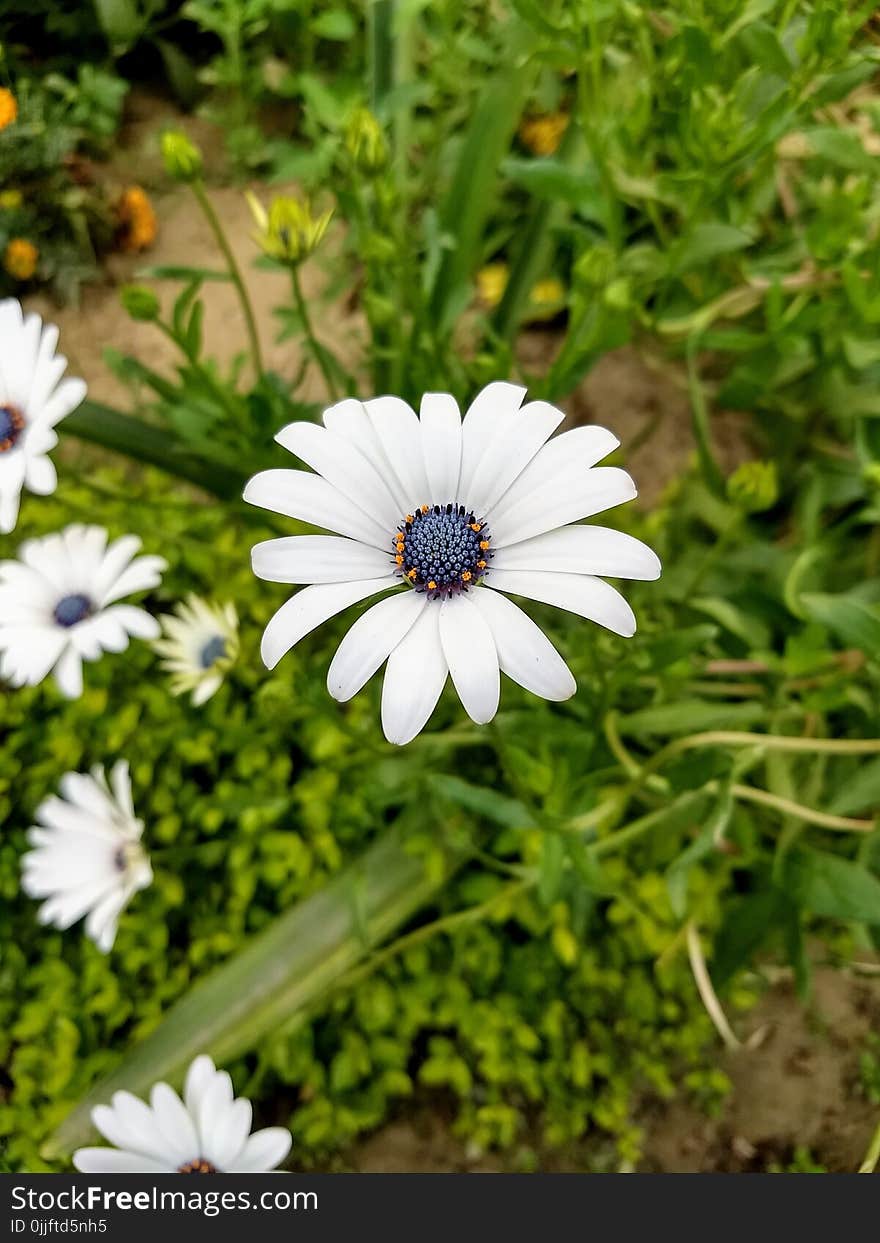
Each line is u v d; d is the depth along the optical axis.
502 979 0.26
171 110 0.44
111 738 0.27
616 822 0.25
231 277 0.23
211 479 0.30
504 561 0.15
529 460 0.16
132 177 0.42
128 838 0.22
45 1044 0.25
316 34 0.36
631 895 0.25
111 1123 0.19
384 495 0.16
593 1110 0.25
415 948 0.25
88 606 0.22
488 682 0.14
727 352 0.34
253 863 0.26
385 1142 0.26
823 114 0.26
